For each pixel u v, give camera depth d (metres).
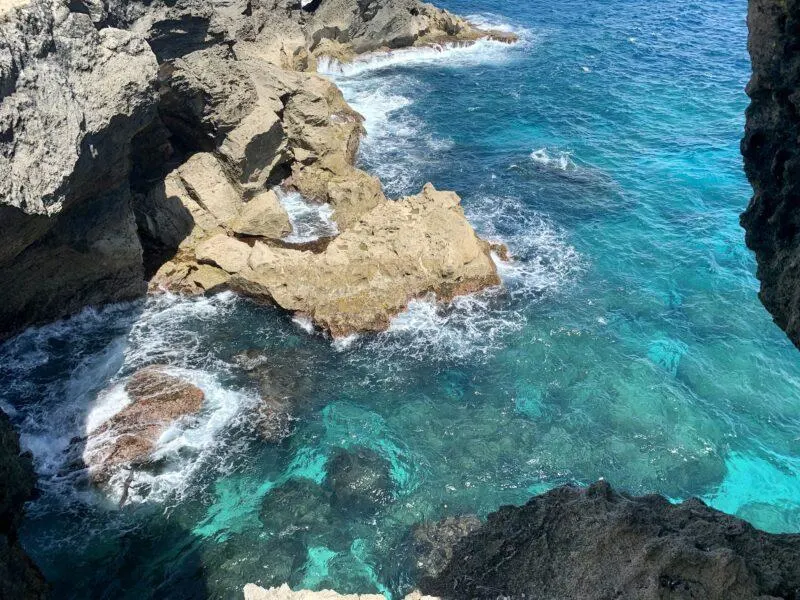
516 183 33.19
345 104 37.91
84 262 22.92
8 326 22.52
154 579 16.17
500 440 20.09
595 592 11.07
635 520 11.83
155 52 25.80
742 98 42.31
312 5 50.44
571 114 40.78
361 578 16.25
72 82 18.34
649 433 20.33
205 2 27.45
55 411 20.14
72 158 17.48
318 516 17.77
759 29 9.82
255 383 21.67
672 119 40.03
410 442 20.00
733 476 19.16
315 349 23.09
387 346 23.27
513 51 51.22
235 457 19.27
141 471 18.67
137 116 20.67
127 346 22.78
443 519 17.73
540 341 23.56
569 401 21.42
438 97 43.16
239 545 16.98
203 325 23.88
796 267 9.62
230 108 27.80
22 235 17.33
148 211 26.45
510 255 27.84
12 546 13.20
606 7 61.25
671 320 24.66
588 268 27.27
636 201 31.81
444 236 25.12
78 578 16.08
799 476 19.17
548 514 13.45
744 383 22.05
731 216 30.59
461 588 13.31
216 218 27.53
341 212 28.83
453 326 24.09
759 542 11.14
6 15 16.33
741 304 25.31
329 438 20.05
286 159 31.27
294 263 24.41
